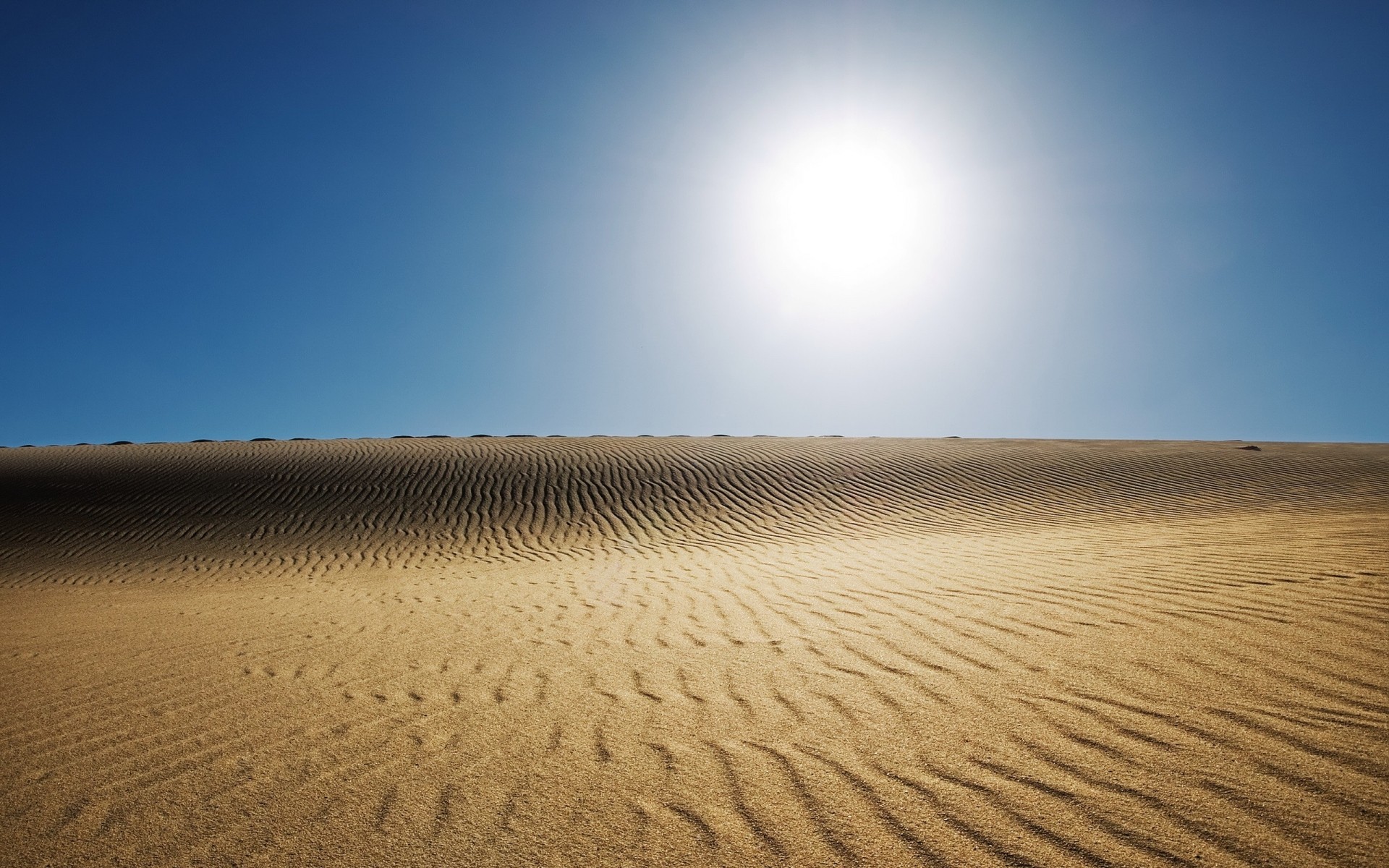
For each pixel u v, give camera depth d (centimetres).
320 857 226
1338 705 304
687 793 261
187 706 389
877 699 354
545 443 2775
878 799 250
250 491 2003
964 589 625
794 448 2566
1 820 257
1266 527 870
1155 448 2617
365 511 1819
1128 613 480
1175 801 236
